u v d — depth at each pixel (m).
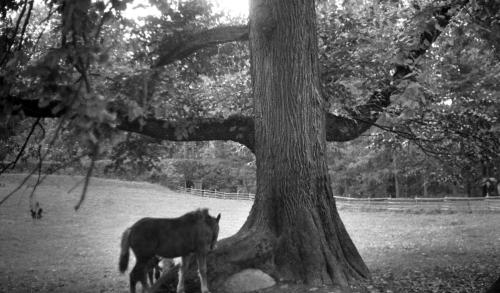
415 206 36.09
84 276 13.85
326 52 12.95
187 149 16.66
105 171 13.73
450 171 16.70
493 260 13.11
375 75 13.09
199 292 8.85
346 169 49.97
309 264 9.34
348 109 12.98
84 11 4.03
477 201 32.62
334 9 13.78
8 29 5.81
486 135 14.45
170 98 11.23
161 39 11.20
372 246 18.09
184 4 11.68
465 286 9.33
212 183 70.62
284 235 9.70
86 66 3.78
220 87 15.34
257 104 10.45
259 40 10.30
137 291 10.52
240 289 8.85
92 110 3.49
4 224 28.56
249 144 11.80
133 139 13.28
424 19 11.53
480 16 11.52
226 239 10.01
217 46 13.23
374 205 38.56
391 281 9.70
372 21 13.02
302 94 10.04
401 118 13.11
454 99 13.94
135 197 50.12
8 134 7.75
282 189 9.93
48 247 21.20
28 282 12.81
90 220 32.78
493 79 13.02
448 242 18.20
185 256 8.64
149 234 8.25
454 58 14.03
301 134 9.98
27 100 9.12
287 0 10.02
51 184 52.12
